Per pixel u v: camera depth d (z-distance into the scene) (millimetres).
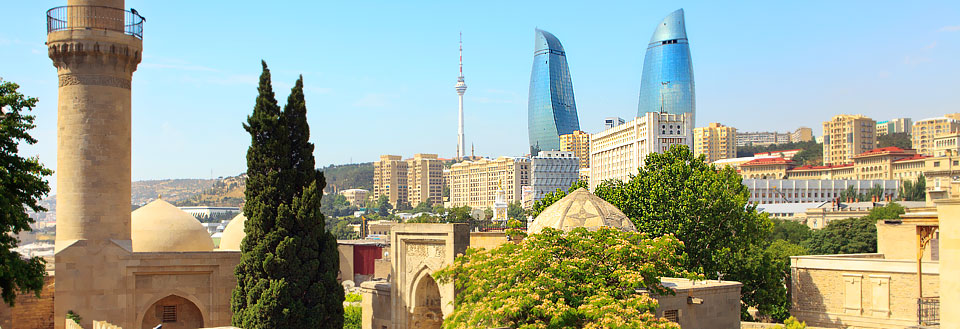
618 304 33906
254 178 51062
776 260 81062
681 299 47281
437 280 43969
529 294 34688
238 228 64625
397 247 54469
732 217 73812
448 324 37969
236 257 53750
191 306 53688
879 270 71062
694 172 75250
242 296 50312
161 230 56125
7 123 40219
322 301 50750
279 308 48781
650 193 72062
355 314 65562
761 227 78375
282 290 48844
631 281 35188
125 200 51438
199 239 57750
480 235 57812
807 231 154250
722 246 71875
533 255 36562
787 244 107938
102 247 50031
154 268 51531
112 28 51312
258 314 48656
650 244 38281
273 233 49844
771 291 74625
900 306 69312
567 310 33812
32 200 42281
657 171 75625
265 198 50781
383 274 114000
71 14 50812
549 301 34250
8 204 37812
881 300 70688
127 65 51688
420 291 53531
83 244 49531
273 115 51562
